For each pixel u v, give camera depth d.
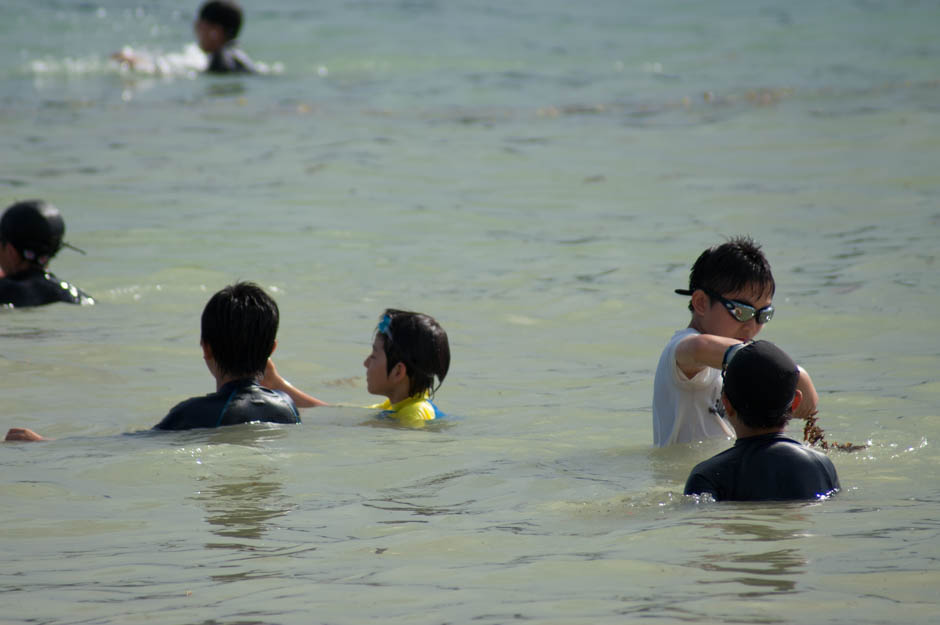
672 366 16.00
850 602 9.69
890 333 23.56
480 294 27.48
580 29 81.19
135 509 13.40
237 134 48.91
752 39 78.31
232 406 17.50
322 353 22.97
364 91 60.56
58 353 22.50
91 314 25.55
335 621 9.59
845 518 12.33
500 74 65.81
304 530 12.51
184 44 72.00
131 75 63.59
